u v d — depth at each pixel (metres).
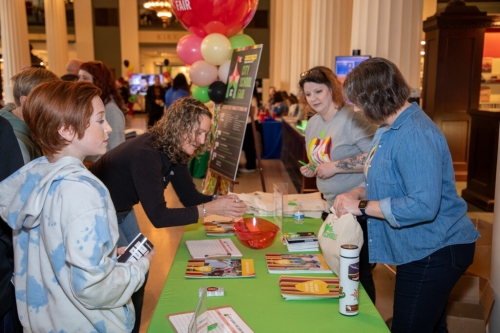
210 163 3.32
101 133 1.28
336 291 1.52
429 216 1.44
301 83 2.39
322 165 2.31
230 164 2.91
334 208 1.75
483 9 13.74
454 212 1.57
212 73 3.27
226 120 3.08
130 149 1.91
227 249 1.96
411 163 1.46
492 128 4.98
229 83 3.17
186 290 1.58
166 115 1.92
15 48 11.18
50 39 15.20
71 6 19.70
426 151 1.45
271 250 2.00
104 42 19.72
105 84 2.87
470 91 6.26
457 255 1.55
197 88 3.47
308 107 2.57
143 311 2.93
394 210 1.49
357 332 1.31
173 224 1.88
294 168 7.14
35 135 1.23
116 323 1.28
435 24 6.17
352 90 1.53
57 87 1.23
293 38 11.12
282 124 8.95
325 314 1.41
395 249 1.59
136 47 19.75
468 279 2.33
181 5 3.16
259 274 1.73
